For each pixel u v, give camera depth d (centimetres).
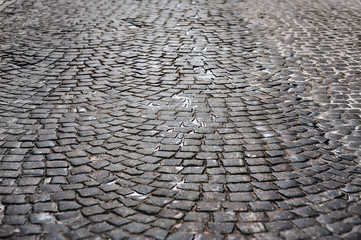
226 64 761
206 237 358
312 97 638
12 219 378
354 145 508
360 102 621
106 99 627
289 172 454
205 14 1077
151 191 419
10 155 480
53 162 468
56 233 361
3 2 1166
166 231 364
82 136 524
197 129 542
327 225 374
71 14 1062
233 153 489
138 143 509
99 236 358
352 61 784
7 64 750
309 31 964
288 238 358
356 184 434
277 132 538
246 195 415
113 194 414
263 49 841
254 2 1227
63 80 691
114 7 1128
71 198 407
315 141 517
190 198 409
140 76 707
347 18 1080
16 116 573
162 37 899
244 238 358
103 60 774
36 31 932
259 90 660
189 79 697
